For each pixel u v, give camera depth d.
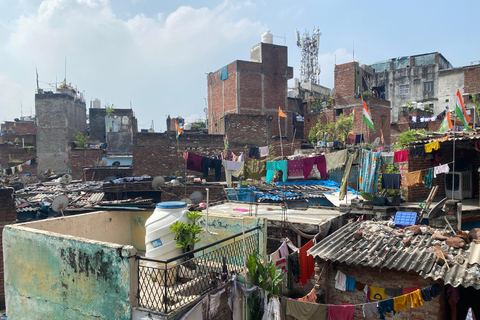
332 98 35.41
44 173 39.19
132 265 6.16
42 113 41.09
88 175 30.55
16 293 7.79
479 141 10.22
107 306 6.37
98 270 6.47
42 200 18.59
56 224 8.63
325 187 17.73
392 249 8.17
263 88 35.88
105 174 30.89
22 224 8.05
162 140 27.64
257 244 8.91
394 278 8.00
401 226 9.59
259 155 18.92
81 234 9.20
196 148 27.92
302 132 38.66
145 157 27.41
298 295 11.07
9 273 7.95
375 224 9.83
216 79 38.62
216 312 7.04
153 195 21.97
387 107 34.56
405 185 11.91
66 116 41.53
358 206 11.49
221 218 9.52
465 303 9.22
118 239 10.37
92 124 46.16
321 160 10.88
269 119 28.88
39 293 7.36
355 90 33.25
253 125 28.45
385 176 11.04
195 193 17.83
